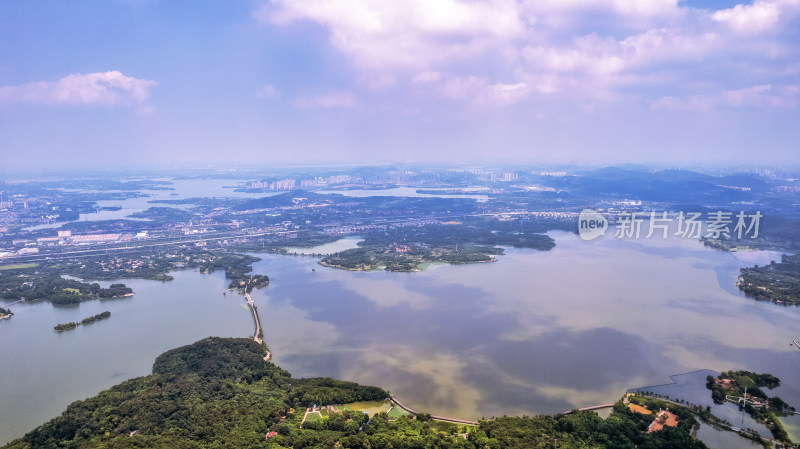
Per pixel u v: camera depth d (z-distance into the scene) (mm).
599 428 153375
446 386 187625
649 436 148000
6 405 177875
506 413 169250
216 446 144250
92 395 184500
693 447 143125
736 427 158375
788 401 173500
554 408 172375
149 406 165875
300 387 182125
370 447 145875
